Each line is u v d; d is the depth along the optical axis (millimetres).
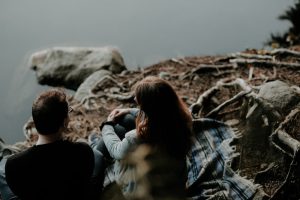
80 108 5305
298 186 3479
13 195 3197
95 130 4820
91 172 2914
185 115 2857
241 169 3770
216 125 4297
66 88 6660
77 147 2812
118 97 5379
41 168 2732
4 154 4258
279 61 5520
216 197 3566
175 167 2738
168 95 2809
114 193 3373
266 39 7531
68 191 2809
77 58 6680
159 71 5965
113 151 3180
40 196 2785
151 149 2729
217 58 5973
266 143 3812
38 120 2697
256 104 4070
